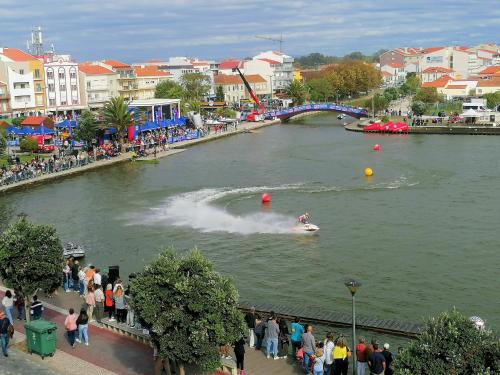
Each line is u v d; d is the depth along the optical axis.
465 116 179.75
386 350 29.89
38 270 35.75
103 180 106.25
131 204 86.44
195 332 27.06
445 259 59.38
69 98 193.38
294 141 158.12
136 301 28.12
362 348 30.84
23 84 178.12
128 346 35.03
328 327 42.97
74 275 45.31
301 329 34.34
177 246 65.81
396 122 179.25
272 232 70.06
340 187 94.56
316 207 82.00
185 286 27.09
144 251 64.69
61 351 34.31
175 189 96.25
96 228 74.19
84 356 33.66
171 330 27.66
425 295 50.47
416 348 24.17
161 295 27.59
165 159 130.12
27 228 36.69
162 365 30.86
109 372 31.61
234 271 57.56
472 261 58.56
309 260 60.09
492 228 69.44
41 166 109.19
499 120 183.12
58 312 40.66
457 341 23.56
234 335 28.05
